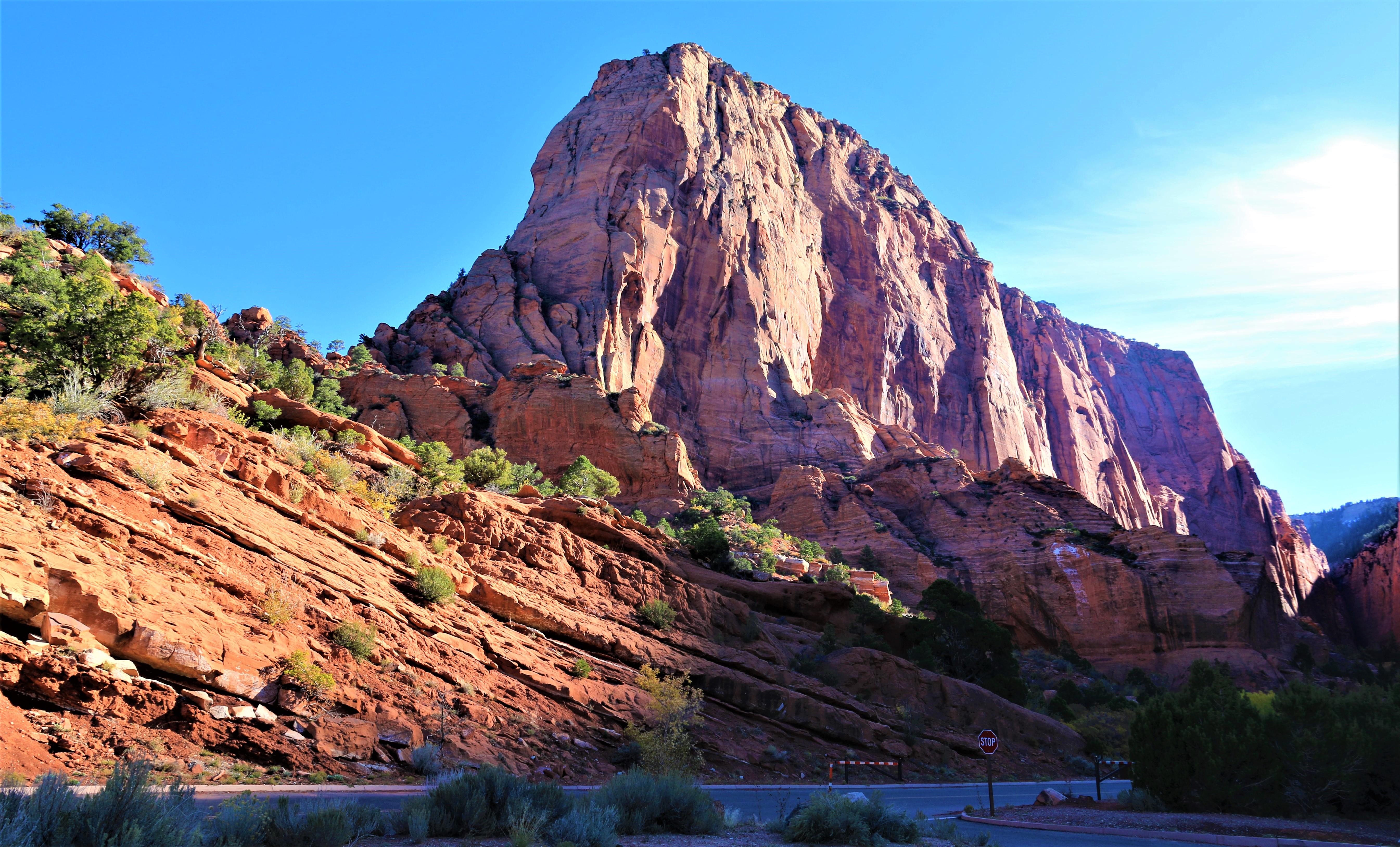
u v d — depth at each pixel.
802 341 170.50
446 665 23.41
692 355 149.38
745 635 41.44
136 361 33.88
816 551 96.88
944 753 37.84
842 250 199.38
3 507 16.70
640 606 37.12
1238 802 20.27
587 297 139.50
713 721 30.61
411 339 134.00
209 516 21.42
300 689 18.06
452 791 12.15
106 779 13.05
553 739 23.09
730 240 161.88
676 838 13.22
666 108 170.25
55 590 15.32
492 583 30.45
